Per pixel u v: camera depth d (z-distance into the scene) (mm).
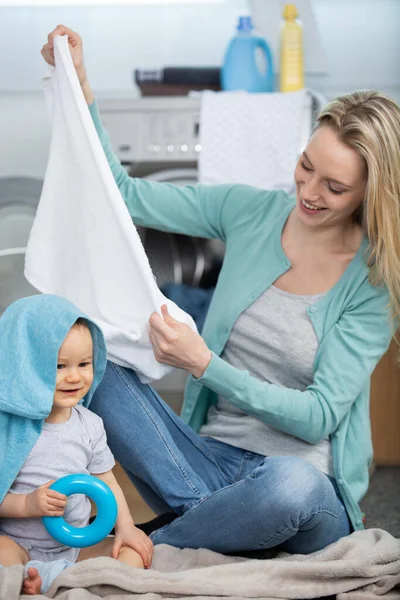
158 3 3545
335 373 1793
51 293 1859
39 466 1638
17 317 1635
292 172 2930
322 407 1766
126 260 1745
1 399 1591
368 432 1902
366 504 2490
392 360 2855
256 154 2957
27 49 3568
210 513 1669
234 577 1547
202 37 3553
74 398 1646
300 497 1604
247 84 3168
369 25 3496
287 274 1902
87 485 1569
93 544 1583
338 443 1830
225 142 2973
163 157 3047
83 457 1685
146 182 2098
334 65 3527
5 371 1610
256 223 1994
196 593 1496
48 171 1852
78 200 1815
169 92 3258
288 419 1748
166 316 1701
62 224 1849
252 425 1869
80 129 1795
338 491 1819
